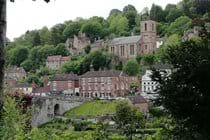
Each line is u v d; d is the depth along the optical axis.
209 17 21.50
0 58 9.41
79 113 127.88
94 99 138.12
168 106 19.52
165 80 19.91
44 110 114.00
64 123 112.62
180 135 19.75
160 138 24.30
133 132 69.62
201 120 19.05
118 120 79.00
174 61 19.78
